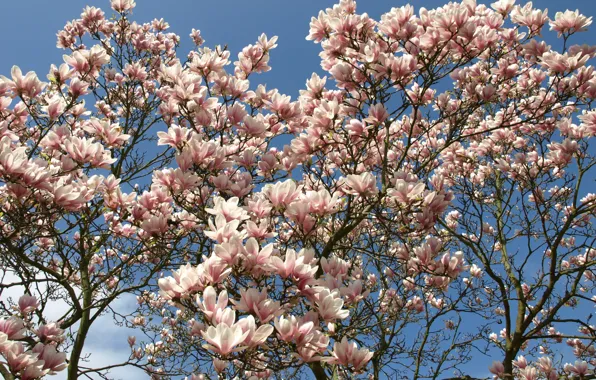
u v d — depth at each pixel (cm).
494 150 779
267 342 289
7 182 366
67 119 591
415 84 544
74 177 521
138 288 562
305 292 263
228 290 295
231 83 503
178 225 479
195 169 427
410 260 434
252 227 292
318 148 475
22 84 432
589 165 679
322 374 411
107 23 916
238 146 506
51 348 326
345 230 456
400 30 482
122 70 827
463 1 523
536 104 615
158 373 596
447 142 536
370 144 529
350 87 492
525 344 931
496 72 560
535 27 526
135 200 479
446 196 428
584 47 490
